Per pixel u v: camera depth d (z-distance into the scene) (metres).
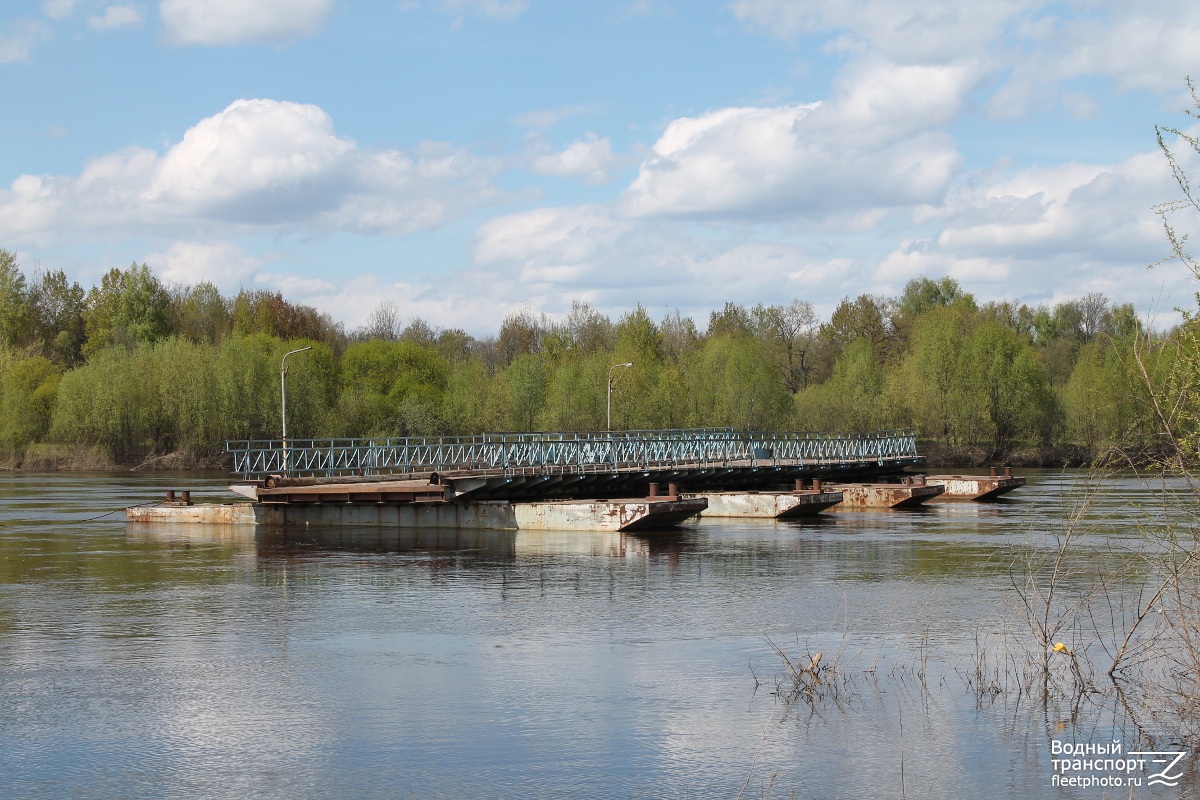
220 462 94.75
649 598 23.84
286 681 16.78
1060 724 14.50
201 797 12.14
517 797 12.09
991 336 94.75
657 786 12.41
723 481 60.88
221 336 109.12
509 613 22.14
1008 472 58.22
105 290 131.38
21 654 18.66
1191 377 12.84
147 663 17.95
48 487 67.50
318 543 34.91
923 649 18.55
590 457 57.97
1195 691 14.66
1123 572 18.00
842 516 45.41
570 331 132.88
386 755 13.41
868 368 100.56
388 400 101.06
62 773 12.89
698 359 105.62
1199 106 12.48
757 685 16.42
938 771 12.84
